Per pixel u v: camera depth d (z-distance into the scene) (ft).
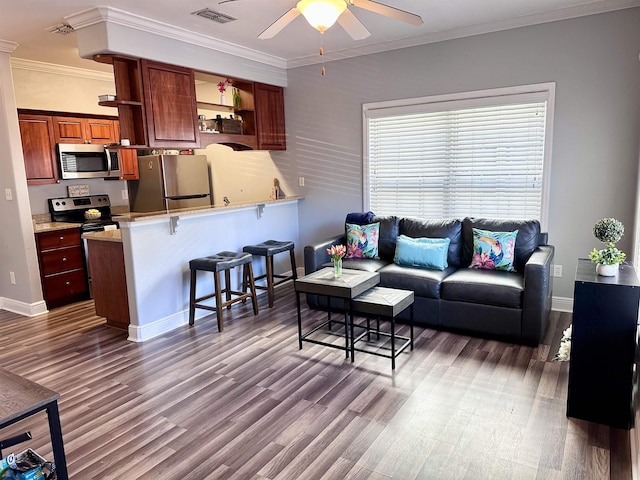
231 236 15.30
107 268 13.01
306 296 14.57
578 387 7.75
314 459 7.06
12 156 14.37
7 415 4.63
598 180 12.62
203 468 6.93
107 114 19.01
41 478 5.36
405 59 15.02
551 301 13.14
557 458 6.86
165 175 18.19
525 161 13.71
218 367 10.45
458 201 14.99
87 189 18.84
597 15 11.99
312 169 17.83
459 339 11.64
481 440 7.38
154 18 12.14
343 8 8.47
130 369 10.51
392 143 15.94
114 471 6.91
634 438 6.92
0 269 15.79
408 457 7.02
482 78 13.82
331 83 16.75
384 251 14.82
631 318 7.22
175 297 13.35
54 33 12.94
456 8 11.89
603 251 7.88
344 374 9.89
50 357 11.37
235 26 12.93
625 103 11.99
